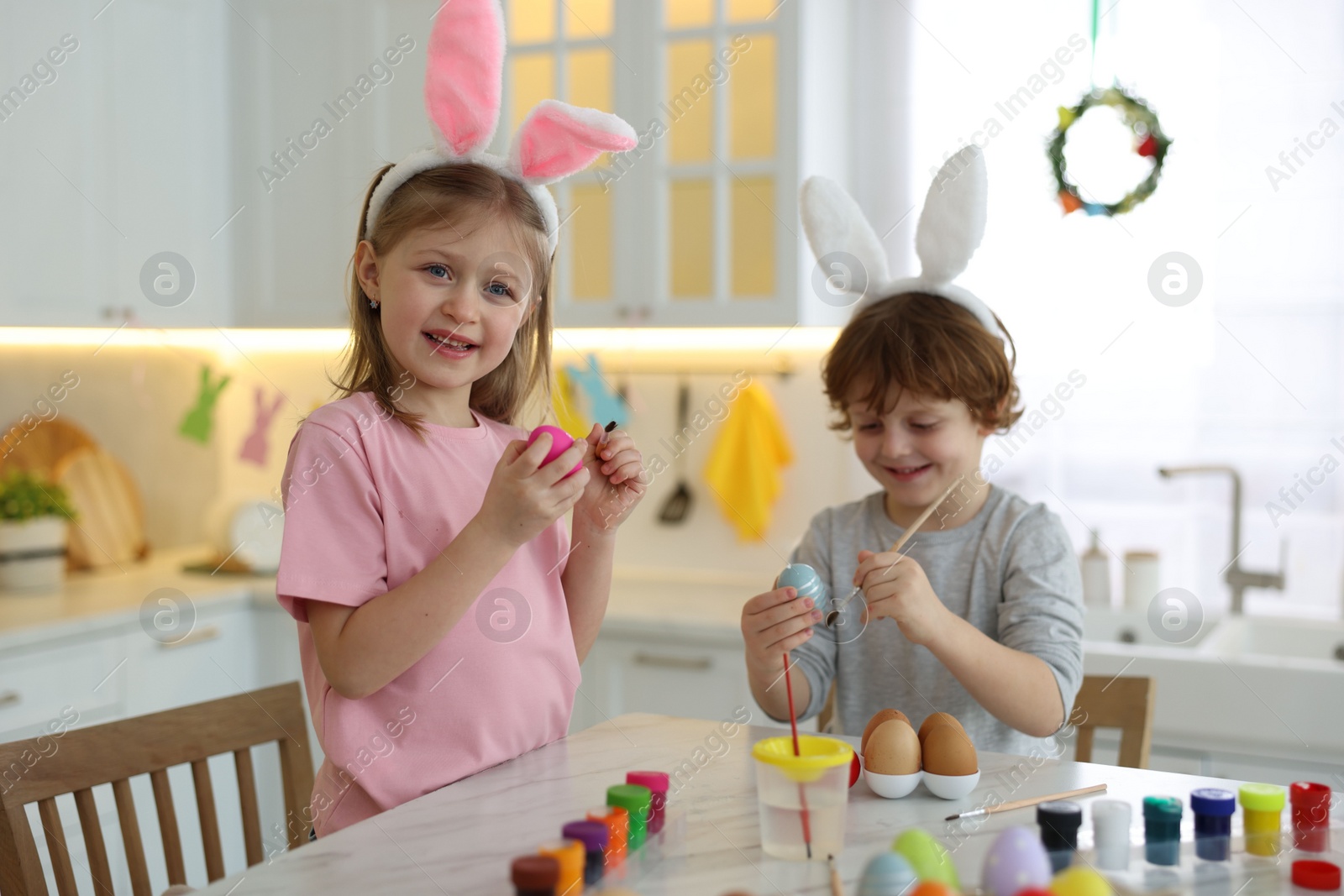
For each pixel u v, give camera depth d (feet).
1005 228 7.56
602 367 8.59
